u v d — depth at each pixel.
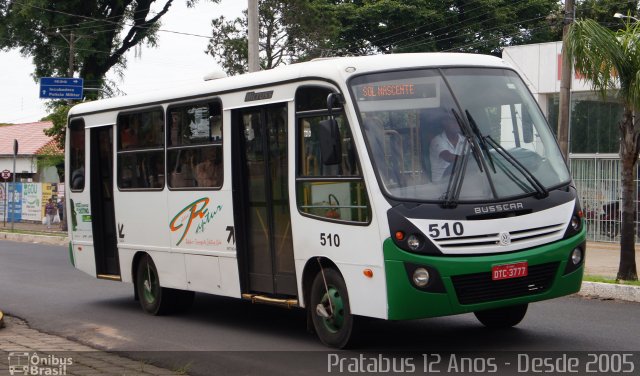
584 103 26.36
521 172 8.80
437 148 8.70
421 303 8.23
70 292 15.70
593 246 24.58
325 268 9.34
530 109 9.48
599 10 40.03
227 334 10.84
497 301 8.45
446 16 48.03
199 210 11.39
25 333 11.56
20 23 43.69
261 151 10.31
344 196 8.91
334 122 8.72
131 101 12.95
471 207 8.41
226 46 43.62
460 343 9.44
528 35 48.81
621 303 12.59
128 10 46.91
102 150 13.84
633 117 13.96
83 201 14.19
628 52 13.49
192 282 11.66
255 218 10.48
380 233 8.41
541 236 8.67
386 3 47.34
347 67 9.05
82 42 43.25
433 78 9.09
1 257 23.84
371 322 10.96
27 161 53.56
